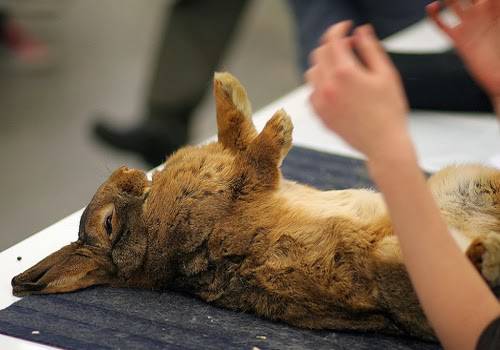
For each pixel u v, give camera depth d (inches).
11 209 374.0
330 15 319.9
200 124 453.1
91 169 407.8
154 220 156.7
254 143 155.0
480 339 112.7
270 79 505.0
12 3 515.2
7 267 171.8
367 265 140.9
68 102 476.1
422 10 321.4
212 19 408.2
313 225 146.2
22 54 523.8
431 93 252.8
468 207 153.2
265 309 150.8
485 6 157.3
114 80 500.4
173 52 409.4
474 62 160.4
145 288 163.6
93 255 161.9
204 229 152.4
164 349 140.2
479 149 232.8
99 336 144.6
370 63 119.4
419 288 118.0
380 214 146.1
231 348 140.6
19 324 148.6
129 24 581.3
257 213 150.6
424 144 237.6
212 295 155.7
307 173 212.7
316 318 147.3
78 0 621.6
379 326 145.8
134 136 405.7
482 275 130.2
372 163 117.8
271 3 622.5
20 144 432.5
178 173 157.4
